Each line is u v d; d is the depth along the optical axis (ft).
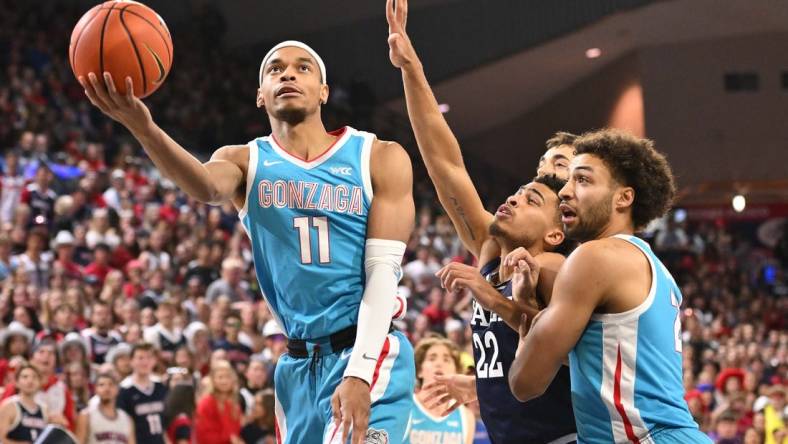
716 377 37.09
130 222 36.40
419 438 17.35
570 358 9.16
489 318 10.47
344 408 9.92
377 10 68.23
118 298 29.01
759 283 64.69
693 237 64.03
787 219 66.85
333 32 69.10
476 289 9.94
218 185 10.21
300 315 10.64
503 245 10.95
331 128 63.98
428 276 40.50
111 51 9.26
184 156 9.74
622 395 8.82
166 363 25.75
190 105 59.21
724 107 65.36
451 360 17.37
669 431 8.79
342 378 10.28
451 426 17.47
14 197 36.68
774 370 38.78
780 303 58.44
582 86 68.69
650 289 8.89
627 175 9.38
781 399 29.09
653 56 65.10
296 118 10.66
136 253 34.63
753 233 67.41
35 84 49.47
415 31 65.87
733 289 59.72
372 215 10.61
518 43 63.26
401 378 10.64
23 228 33.94
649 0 59.41
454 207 11.79
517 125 72.69
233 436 23.11
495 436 10.53
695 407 29.37
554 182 10.99
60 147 45.75
